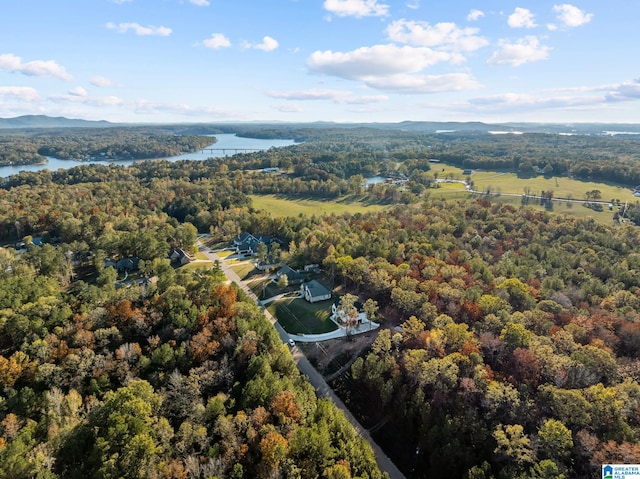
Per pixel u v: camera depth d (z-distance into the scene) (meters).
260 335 81.12
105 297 94.56
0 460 48.44
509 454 56.44
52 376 67.69
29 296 92.00
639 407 60.88
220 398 63.62
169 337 80.62
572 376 69.12
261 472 51.50
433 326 86.00
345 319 101.75
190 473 50.12
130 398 57.62
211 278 102.81
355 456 57.06
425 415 66.75
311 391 70.62
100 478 47.50
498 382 67.94
